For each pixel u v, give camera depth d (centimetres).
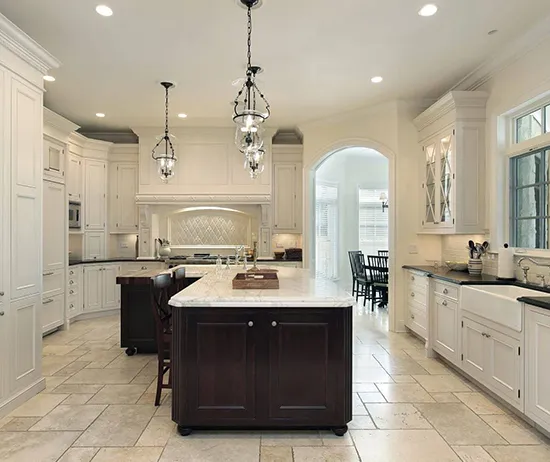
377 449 245
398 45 367
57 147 525
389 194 534
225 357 257
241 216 714
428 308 429
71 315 564
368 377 367
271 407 257
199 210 712
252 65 410
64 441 253
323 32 343
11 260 301
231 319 256
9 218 299
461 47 370
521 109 378
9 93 299
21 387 310
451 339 380
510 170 397
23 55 312
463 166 423
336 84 464
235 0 295
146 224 665
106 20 323
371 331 536
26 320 318
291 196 671
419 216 524
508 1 296
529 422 276
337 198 867
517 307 275
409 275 507
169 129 652
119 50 378
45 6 302
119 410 297
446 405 308
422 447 248
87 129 668
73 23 328
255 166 402
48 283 504
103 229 655
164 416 288
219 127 649
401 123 523
